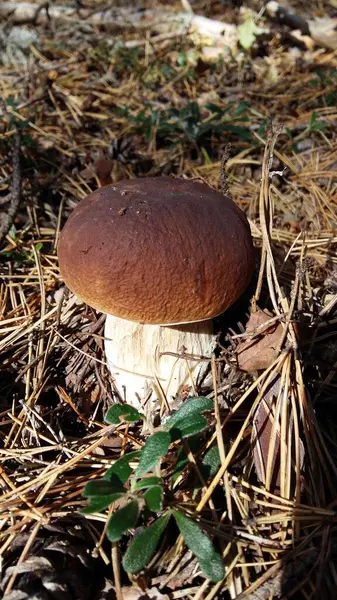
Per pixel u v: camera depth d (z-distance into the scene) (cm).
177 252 19
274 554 17
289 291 27
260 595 16
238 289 20
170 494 18
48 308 28
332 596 16
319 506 18
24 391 24
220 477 18
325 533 17
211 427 20
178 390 22
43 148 40
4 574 16
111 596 17
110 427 22
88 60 56
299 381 20
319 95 48
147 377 22
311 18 69
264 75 54
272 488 19
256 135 40
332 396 22
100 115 46
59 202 36
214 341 23
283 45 62
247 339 22
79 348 26
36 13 65
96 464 20
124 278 19
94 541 18
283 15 63
